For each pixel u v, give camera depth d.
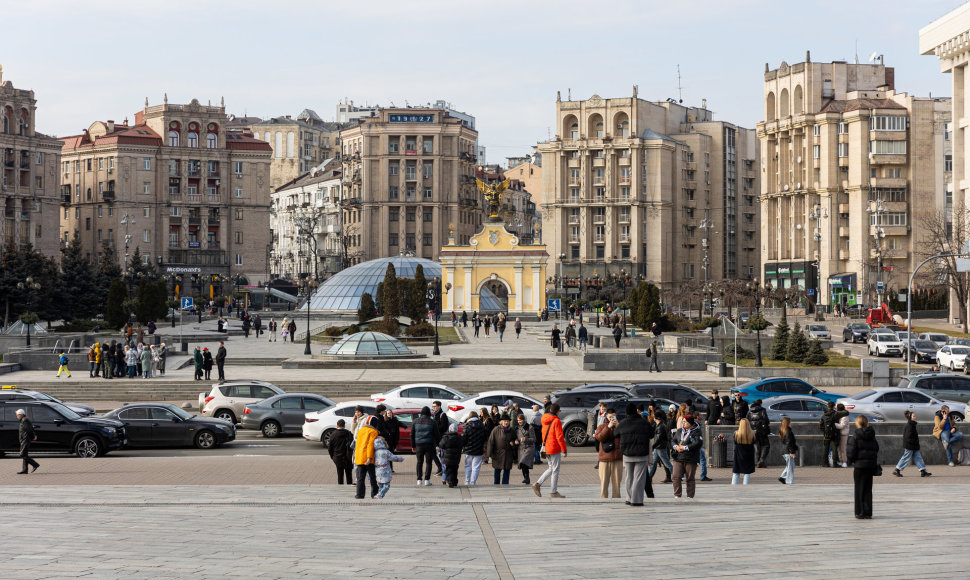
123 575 14.91
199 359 51.56
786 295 118.50
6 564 15.62
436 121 168.50
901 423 30.22
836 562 15.56
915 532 18.00
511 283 113.19
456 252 113.56
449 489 24.02
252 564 15.63
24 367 56.94
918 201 125.75
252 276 157.50
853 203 127.06
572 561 15.82
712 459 29.27
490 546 17.00
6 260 92.12
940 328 91.25
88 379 51.91
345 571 15.16
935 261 102.56
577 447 34.62
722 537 17.66
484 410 28.38
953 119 94.69
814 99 131.75
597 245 159.25
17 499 22.00
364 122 169.38
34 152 133.38
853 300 123.88
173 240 152.50
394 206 168.38
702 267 168.25
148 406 34.41
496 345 76.62
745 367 53.97
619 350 67.25
